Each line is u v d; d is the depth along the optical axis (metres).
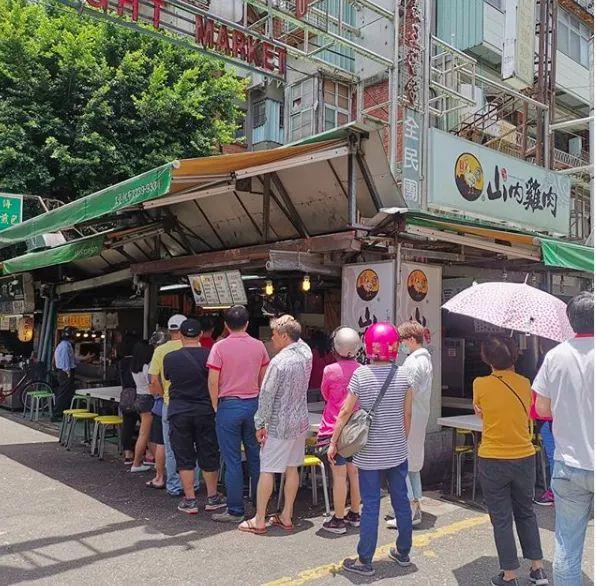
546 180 10.20
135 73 13.08
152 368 5.86
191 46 8.39
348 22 14.40
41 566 4.06
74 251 8.48
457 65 14.20
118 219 8.03
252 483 5.42
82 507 5.37
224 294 7.46
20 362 12.04
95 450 7.57
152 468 6.71
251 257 6.95
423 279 6.42
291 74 16.47
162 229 8.39
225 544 4.50
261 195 7.37
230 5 9.03
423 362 4.98
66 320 12.23
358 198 6.72
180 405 5.19
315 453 5.40
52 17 13.11
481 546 4.52
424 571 4.05
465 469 6.96
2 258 12.24
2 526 4.85
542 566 3.86
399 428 4.04
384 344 4.04
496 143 15.69
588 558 4.29
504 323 3.84
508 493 3.76
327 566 4.11
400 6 10.32
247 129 18.48
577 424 3.04
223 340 5.10
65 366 10.02
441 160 8.41
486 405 3.77
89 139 12.16
